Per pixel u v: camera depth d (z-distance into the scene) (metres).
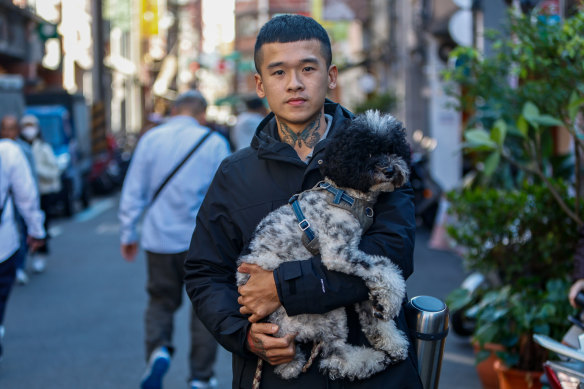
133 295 8.25
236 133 9.39
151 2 44.78
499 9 10.08
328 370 2.20
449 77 5.21
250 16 62.97
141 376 5.43
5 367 5.66
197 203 4.98
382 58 28.16
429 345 2.40
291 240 2.18
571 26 4.27
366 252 2.16
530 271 5.09
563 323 4.29
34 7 24.72
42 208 10.93
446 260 10.46
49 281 9.10
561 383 2.92
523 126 4.48
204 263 2.44
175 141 5.02
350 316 2.24
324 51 2.44
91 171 20.06
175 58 47.91
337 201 2.19
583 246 3.67
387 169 2.14
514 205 4.95
